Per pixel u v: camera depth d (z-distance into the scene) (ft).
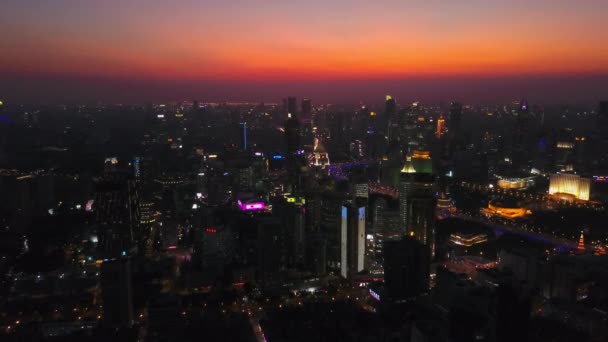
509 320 605.31
